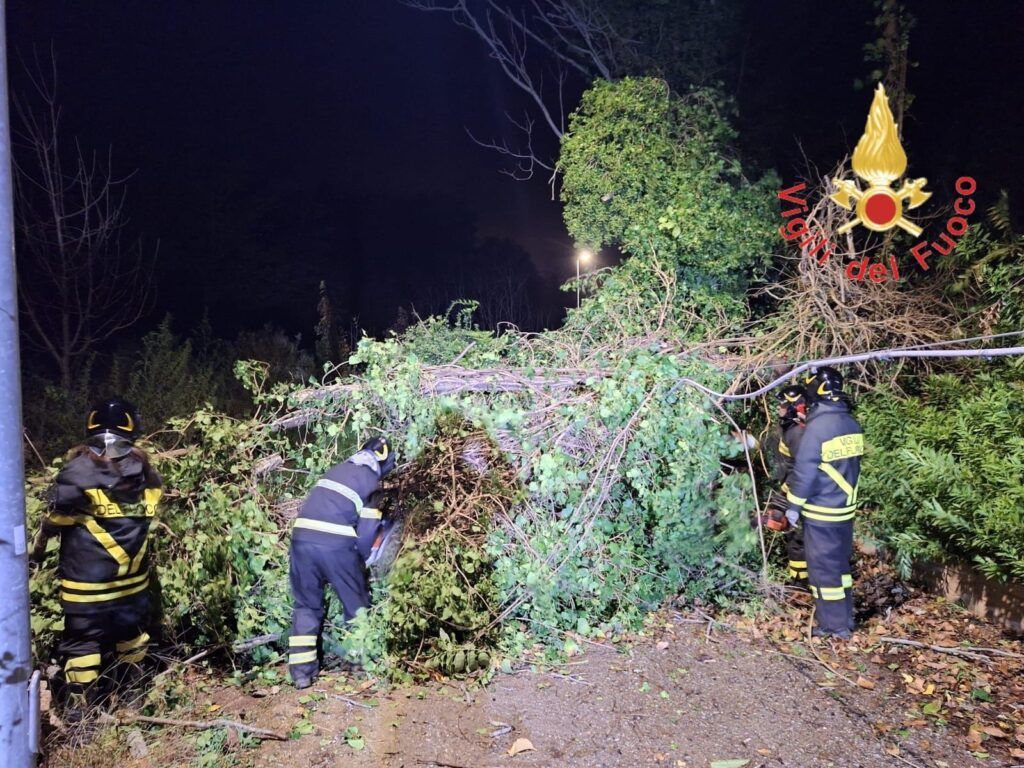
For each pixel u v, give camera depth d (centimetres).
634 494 568
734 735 420
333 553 465
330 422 578
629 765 395
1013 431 550
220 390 1101
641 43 1335
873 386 721
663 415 549
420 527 531
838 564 523
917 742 412
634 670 489
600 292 738
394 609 488
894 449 630
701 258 811
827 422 518
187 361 1122
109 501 420
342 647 487
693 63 1283
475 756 402
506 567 517
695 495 555
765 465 625
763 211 907
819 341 695
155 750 398
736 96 1306
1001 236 748
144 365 1134
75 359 1220
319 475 565
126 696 443
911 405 638
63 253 1202
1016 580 514
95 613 422
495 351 668
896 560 627
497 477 534
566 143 1029
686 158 1002
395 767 391
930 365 696
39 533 432
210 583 489
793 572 588
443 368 589
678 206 869
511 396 582
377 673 480
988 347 646
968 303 702
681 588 576
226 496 520
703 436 558
